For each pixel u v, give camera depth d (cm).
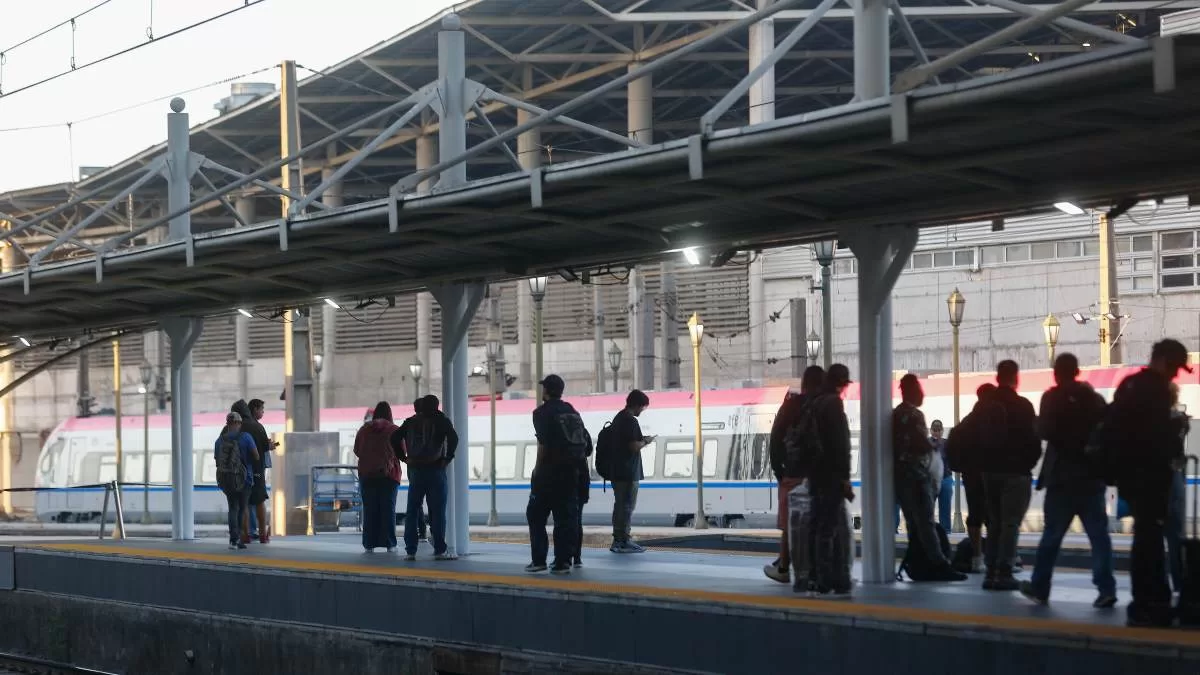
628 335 6069
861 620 1179
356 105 5922
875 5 1341
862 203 1441
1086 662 1034
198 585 1894
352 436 4659
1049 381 3466
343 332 6950
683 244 1666
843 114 1178
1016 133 1179
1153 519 1095
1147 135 1146
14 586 2252
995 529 1377
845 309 5216
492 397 4250
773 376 5431
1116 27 4756
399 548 2166
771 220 1566
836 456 1324
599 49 5591
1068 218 4875
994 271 5041
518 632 1470
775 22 4716
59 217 7188
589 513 4166
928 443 1468
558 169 1435
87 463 5434
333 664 1680
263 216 7669
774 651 1243
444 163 1612
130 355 7394
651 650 1345
